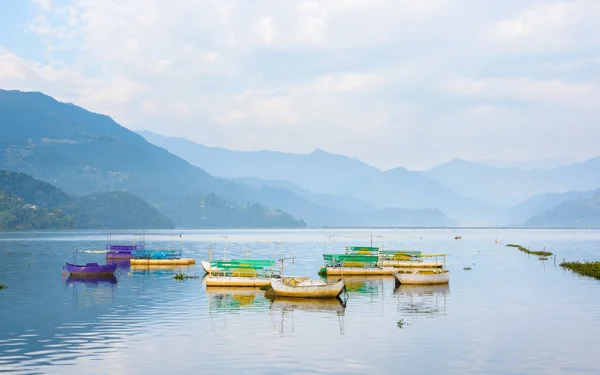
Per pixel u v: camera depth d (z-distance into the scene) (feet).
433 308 169.58
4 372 105.50
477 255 416.67
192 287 220.43
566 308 168.86
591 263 302.25
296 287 189.47
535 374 105.09
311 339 129.49
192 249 494.18
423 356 115.85
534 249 510.17
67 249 482.69
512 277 254.06
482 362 111.96
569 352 118.83
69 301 183.93
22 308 170.19
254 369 107.45
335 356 115.65
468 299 187.21
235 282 219.82
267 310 167.12
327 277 257.75
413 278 224.94
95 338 130.52
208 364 110.42
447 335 133.28
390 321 149.79
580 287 216.74
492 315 157.99
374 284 230.68
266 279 218.18
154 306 174.09
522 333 135.13
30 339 129.39
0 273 273.75
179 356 115.65
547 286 220.43
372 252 322.34
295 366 109.19
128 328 141.38
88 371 106.22
